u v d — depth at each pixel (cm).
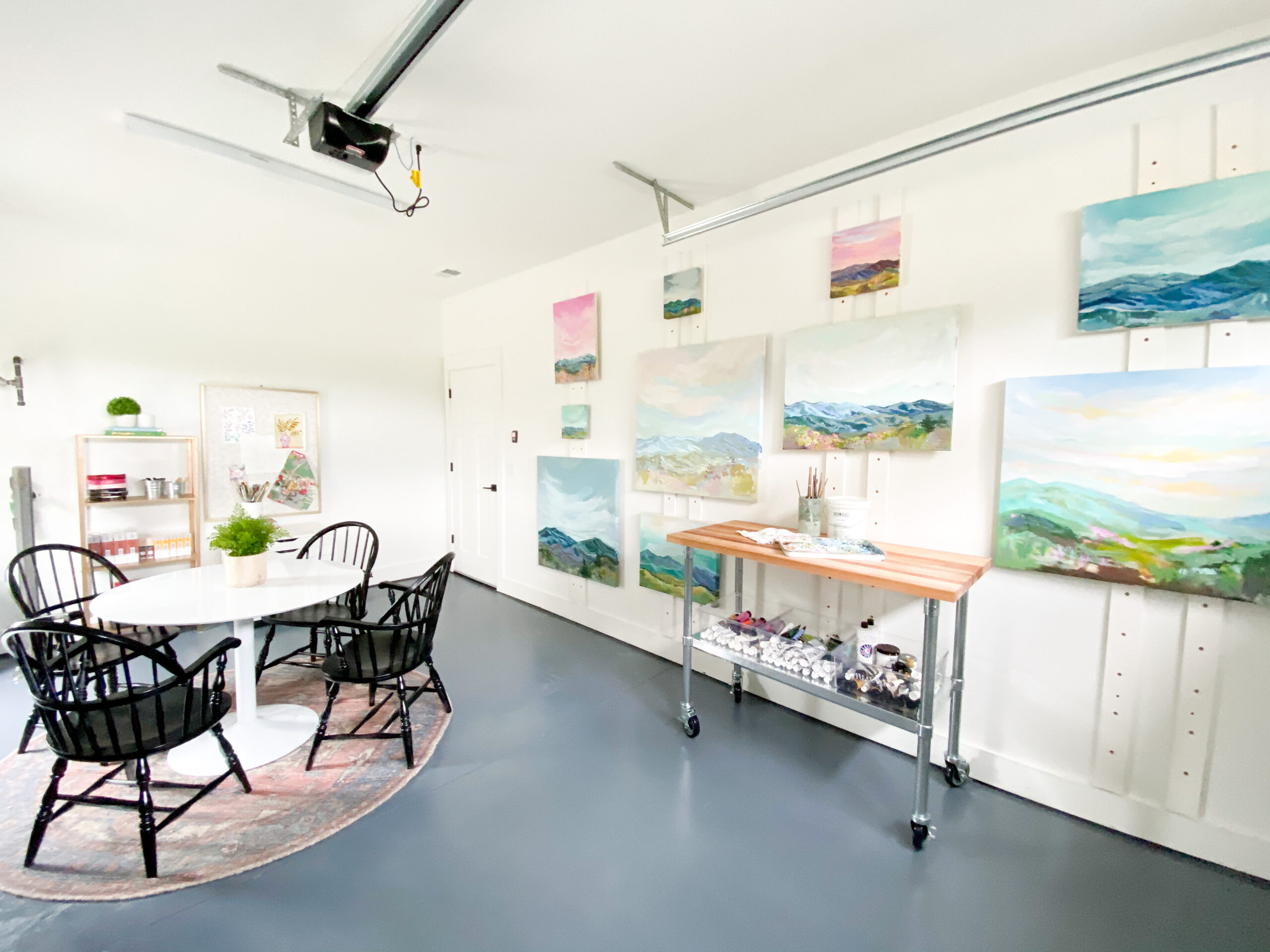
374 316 439
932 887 153
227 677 278
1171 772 165
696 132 203
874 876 157
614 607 338
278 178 240
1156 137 158
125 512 330
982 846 168
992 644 195
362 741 223
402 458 462
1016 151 181
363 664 209
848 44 155
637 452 308
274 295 388
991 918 143
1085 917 144
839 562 178
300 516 409
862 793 194
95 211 279
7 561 296
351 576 243
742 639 217
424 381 471
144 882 151
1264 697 151
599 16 143
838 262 221
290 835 169
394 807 184
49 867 156
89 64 163
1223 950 134
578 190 251
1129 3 138
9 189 253
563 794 192
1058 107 143
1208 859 161
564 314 348
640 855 164
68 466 312
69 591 310
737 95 180
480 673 287
